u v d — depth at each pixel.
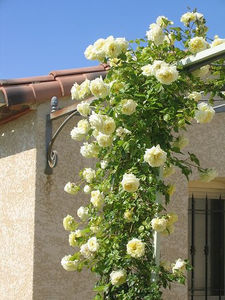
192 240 6.65
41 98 5.54
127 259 4.15
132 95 4.11
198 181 6.39
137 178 4.05
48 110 5.76
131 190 3.92
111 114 4.09
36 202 5.65
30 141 5.83
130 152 4.15
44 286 5.60
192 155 4.32
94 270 4.30
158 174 4.15
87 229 4.43
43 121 5.73
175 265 4.15
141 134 4.10
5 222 6.24
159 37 4.12
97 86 4.04
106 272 4.29
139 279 4.15
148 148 4.06
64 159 5.77
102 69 6.03
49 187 5.71
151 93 4.09
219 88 4.25
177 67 4.06
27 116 5.91
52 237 5.67
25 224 5.80
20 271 5.82
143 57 4.20
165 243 5.98
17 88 5.48
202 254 6.75
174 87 4.08
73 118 5.85
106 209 4.33
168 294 5.93
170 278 4.12
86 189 4.59
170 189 4.22
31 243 5.64
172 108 4.03
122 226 4.25
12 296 5.93
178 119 4.11
